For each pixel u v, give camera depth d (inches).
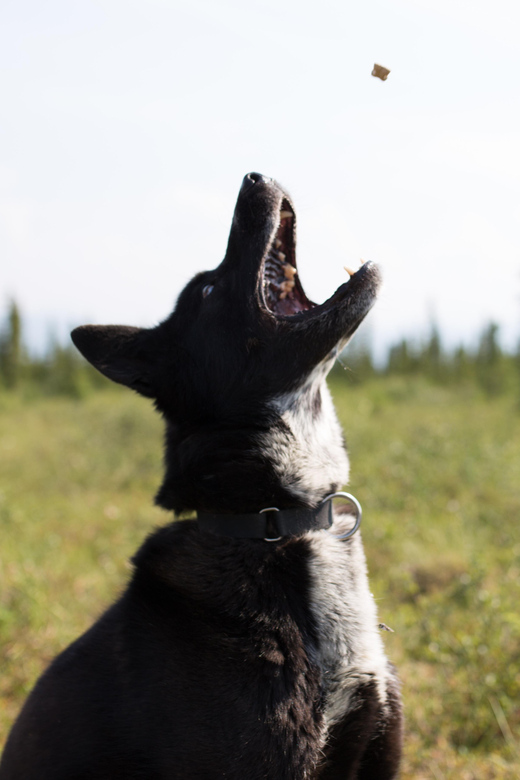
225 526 53.5
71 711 50.4
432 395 275.0
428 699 64.8
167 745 48.9
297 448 54.9
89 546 96.5
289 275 59.3
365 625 52.8
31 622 74.2
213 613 51.1
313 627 51.9
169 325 57.0
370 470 125.5
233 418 55.0
